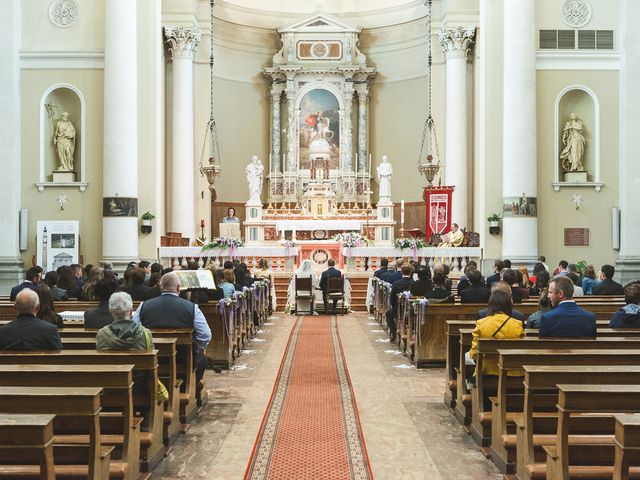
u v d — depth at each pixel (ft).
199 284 35.60
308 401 29.12
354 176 93.25
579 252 63.10
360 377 33.96
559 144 63.72
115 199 60.70
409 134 92.38
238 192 92.89
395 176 93.86
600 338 22.81
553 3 63.36
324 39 93.30
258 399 29.50
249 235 77.46
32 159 62.34
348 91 93.30
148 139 64.39
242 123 93.25
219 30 89.92
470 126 80.02
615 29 63.41
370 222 78.33
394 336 44.65
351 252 67.46
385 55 94.73
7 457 14.67
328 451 22.40
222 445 23.09
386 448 22.76
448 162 79.92
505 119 62.13
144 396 20.66
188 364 25.76
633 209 62.23
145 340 21.16
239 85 92.84
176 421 23.62
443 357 36.32
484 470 20.67
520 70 61.41
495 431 21.35
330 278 58.70
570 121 63.57
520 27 61.41
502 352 19.75
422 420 26.20
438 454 22.17
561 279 23.22
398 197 93.61
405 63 92.84
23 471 16.12
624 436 12.68
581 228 63.05
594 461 16.83
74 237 61.31
